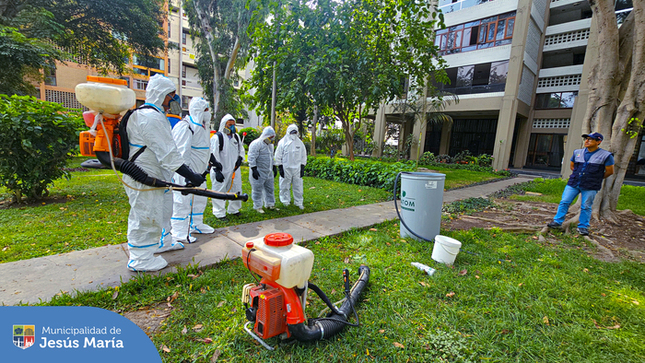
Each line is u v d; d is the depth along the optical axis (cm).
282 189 650
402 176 455
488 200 837
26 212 525
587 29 2005
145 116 272
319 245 417
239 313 245
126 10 1622
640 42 593
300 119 1764
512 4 1831
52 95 2436
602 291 304
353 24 1004
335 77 942
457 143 2627
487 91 1988
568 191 532
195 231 444
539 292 295
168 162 281
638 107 610
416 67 1066
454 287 300
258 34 1060
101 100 245
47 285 270
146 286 281
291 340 218
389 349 212
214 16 2069
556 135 2281
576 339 227
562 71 2105
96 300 251
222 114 2188
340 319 228
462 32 2089
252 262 204
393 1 994
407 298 278
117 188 757
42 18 1241
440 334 229
